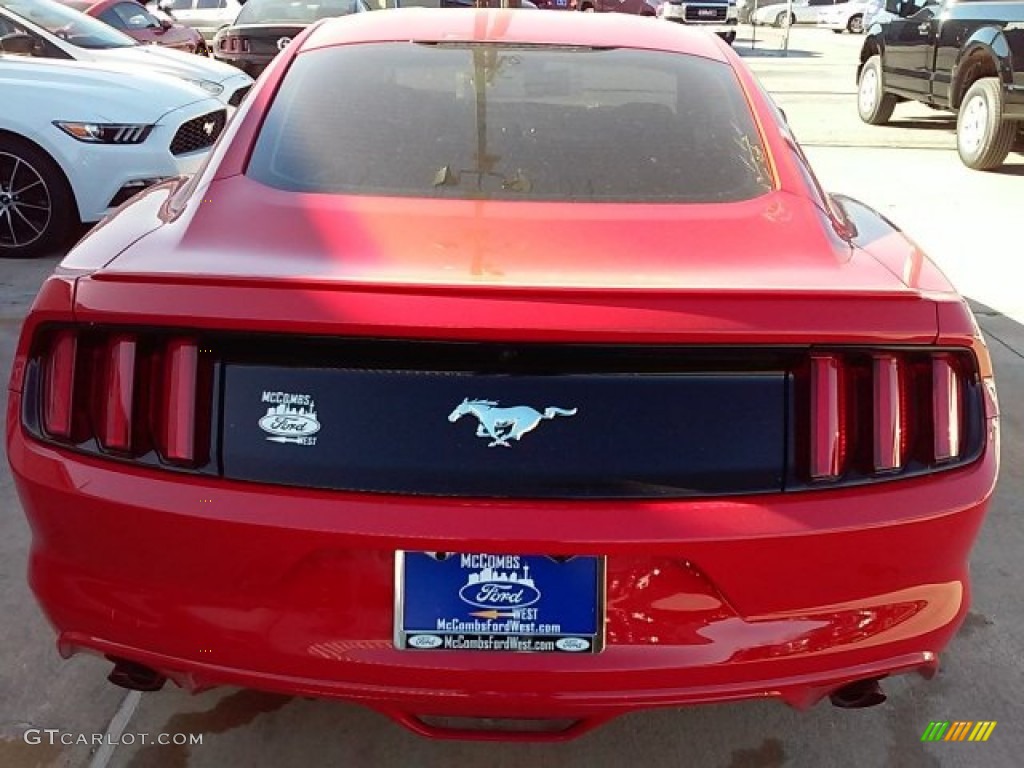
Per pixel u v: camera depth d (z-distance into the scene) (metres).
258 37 10.42
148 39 12.16
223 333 1.75
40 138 5.85
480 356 1.72
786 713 2.49
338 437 1.75
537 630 1.80
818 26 32.84
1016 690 2.59
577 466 1.75
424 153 2.32
